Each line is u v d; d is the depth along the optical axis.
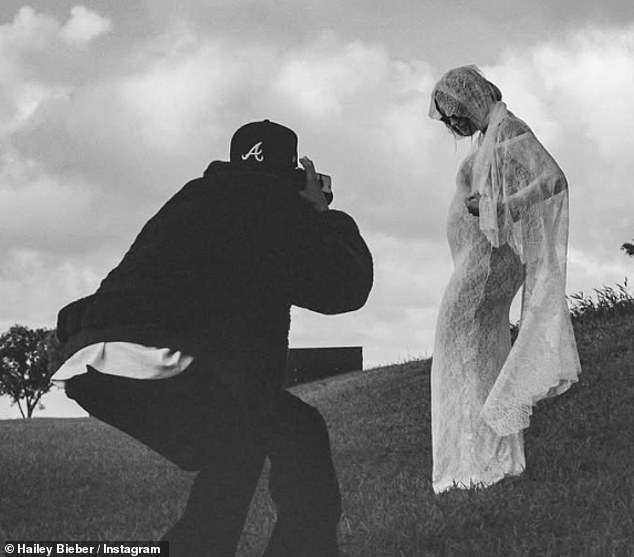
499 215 8.04
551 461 8.47
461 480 7.96
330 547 4.21
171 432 3.94
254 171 4.33
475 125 8.31
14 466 11.22
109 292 3.91
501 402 7.80
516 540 5.96
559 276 7.95
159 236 4.06
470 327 8.17
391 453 10.89
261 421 4.08
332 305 4.15
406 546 5.93
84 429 15.68
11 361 55.34
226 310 3.96
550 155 8.12
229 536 4.03
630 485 7.12
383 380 15.39
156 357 3.82
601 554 5.46
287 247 4.06
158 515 8.09
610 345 13.09
